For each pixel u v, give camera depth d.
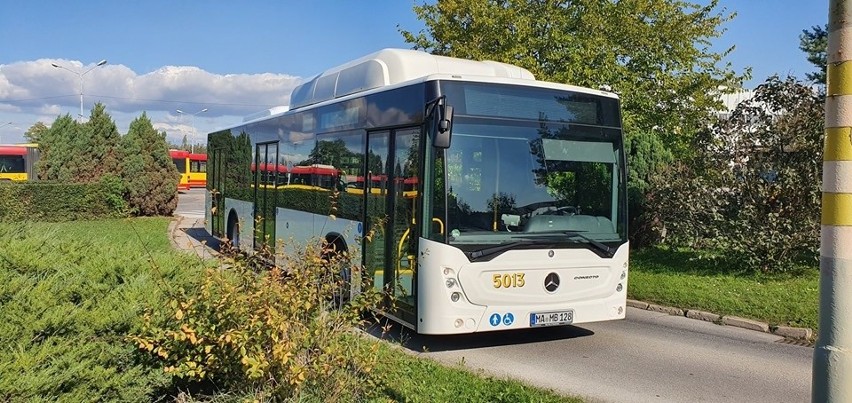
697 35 19.80
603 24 18.95
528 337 8.95
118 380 4.33
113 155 27.33
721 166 13.38
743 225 12.77
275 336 4.45
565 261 7.92
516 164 7.83
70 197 25.20
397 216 8.21
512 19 18.70
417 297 7.62
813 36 32.19
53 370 3.97
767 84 13.31
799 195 12.52
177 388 4.84
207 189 18.66
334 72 11.03
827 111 4.11
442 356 7.91
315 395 4.77
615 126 8.48
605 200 8.31
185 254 5.87
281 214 12.28
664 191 14.05
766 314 10.09
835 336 4.02
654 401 6.43
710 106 20.19
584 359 7.92
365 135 9.11
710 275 12.64
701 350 8.48
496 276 7.57
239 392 4.73
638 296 11.66
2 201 22.72
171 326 4.70
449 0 19.52
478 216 7.58
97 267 5.06
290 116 12.02
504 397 5.87
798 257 13.09
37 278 4.63
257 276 4.89
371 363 5.00
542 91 8.08
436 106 7.30
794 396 6.68
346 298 5.84
